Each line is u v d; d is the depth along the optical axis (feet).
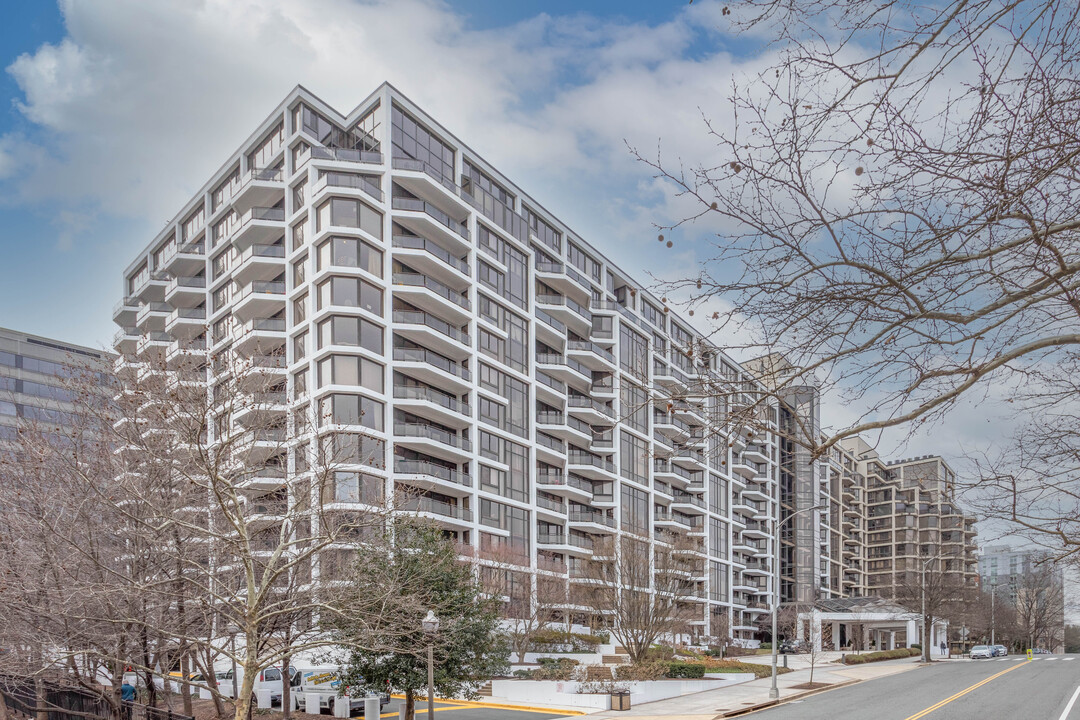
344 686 80.33
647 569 150.61
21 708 82.33
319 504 63.41
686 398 22.07
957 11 16.94
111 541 68.54
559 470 221.25
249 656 55.31
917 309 20.39
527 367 206.90
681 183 19.95
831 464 396.57
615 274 258.37
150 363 73.26
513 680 110.52
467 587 80.69
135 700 82.48
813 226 19.66
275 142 183.93
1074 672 152.97
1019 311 20.38
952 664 196.13
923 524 236.63
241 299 173.68
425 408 168.25
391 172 173.47
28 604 58.95
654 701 111.04
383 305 167.43
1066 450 27.50
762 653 239.50
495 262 197.88
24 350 207.72
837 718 89.92
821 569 375.45
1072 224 18.17
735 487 310.45
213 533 56.59
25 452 69.87
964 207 19.35
